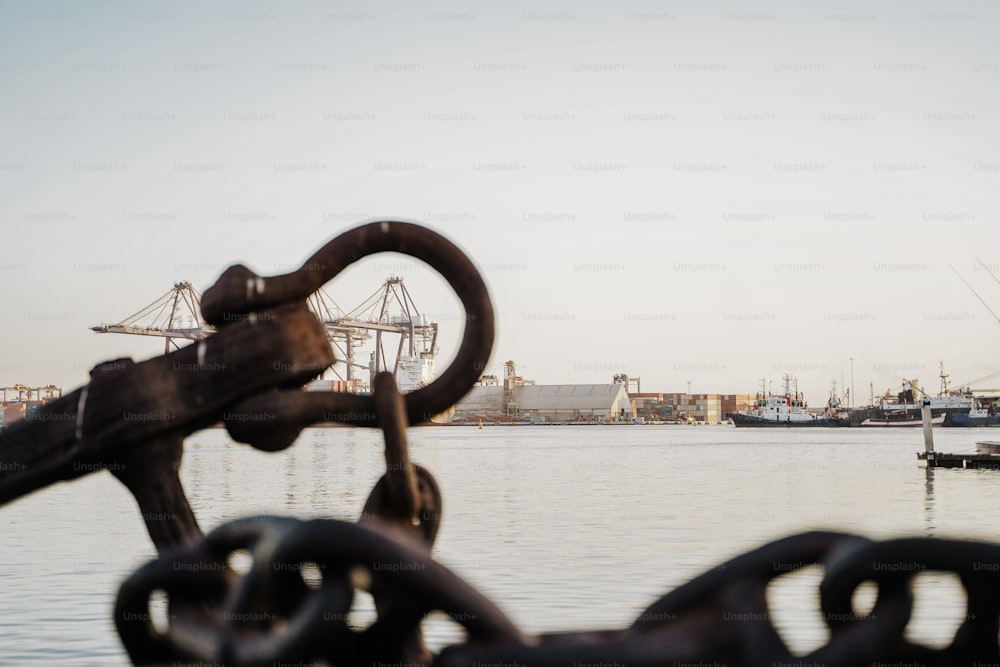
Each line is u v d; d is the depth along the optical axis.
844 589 2.82
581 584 14.74
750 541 20.94
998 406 198.75
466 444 110.38
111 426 3.73
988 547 2.78
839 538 2.98
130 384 3.73
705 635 2.94
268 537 3.01
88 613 12.37
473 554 18.84
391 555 2.88
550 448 95.81
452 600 2.90
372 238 3.84
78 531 23.55
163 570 3.20
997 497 34.44
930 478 45.50
